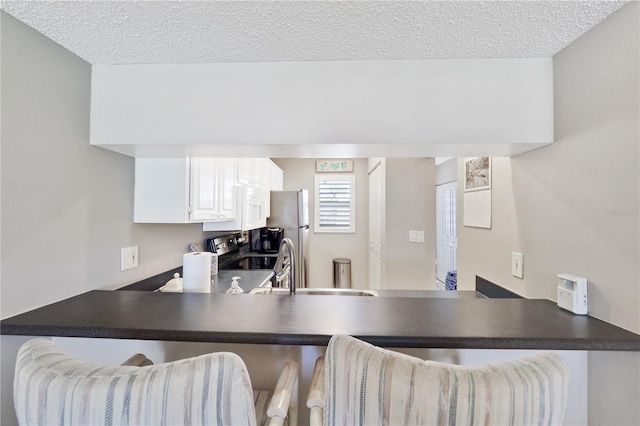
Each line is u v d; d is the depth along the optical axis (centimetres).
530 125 112
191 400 55
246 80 119
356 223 450
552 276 112
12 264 93
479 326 88
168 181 148
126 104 121
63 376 56
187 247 213
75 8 87
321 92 117
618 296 86
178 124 120
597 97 92
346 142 117
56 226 108
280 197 367
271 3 86
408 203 289
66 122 111
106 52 112
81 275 119
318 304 109
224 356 59
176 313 98
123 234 143
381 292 185
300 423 105
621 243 85
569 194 103
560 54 108
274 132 118
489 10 88
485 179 161
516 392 54
